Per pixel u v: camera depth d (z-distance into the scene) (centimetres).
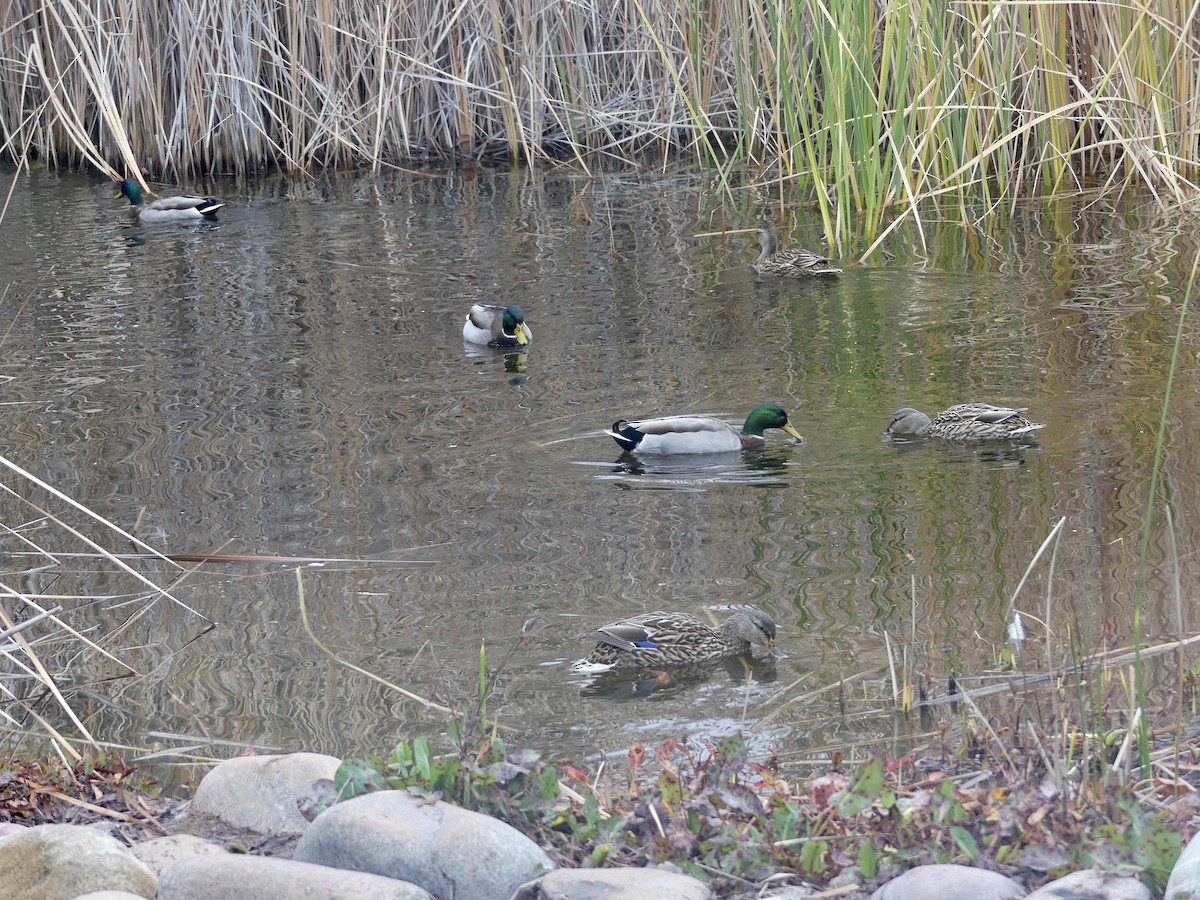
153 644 1106
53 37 3331
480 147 3447
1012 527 1264
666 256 2477
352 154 3406
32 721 986
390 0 3169
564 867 664
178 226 2852
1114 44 2652
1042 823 648
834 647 1043
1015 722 798
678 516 1347
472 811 669
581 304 2200
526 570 1223
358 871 638
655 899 589
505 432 1622
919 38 2498
